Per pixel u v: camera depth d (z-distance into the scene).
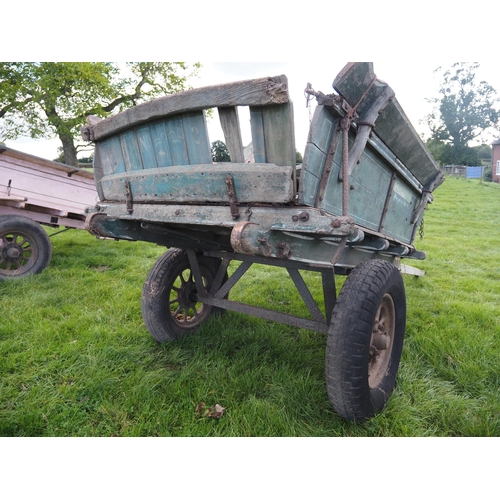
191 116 2.00
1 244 4.82
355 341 1.91
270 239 1.72
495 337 3.30
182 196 2.11
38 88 13.48
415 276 5.41
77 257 6.17
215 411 2.25
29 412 2.20
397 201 3.13
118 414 2.21
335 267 2.50
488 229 10.88
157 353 2.93
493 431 2.11
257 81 1.69
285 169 1.74
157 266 3.01
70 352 2.88
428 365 2.81
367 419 2.13
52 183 5.79
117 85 15.66
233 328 3.27
